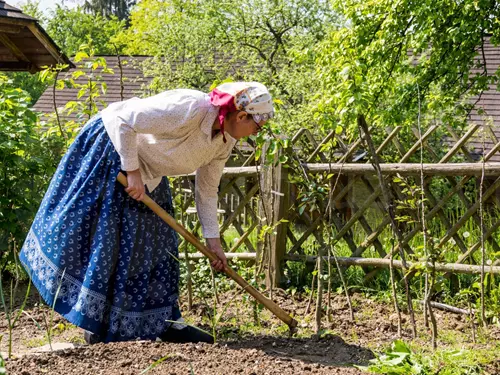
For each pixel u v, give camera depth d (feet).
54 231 12.42
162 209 12.58
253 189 21.13
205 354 11.37
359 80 14.82
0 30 26.13
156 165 12.43
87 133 12.65
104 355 10.96
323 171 20.06
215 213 13.74
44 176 23.35
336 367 11.20
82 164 12.53
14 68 30.76
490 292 16.93
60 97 74.28
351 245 20.62
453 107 39.22
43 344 14.12
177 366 10.58
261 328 15.31
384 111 37.65
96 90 19.84
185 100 11.93
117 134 11.88
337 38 35.14
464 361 12.00
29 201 22.53
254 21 67.77
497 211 20.57
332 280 20.24
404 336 15.17
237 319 16.29
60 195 12.66
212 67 67.10
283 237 20.61
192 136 12.24
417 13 33.17
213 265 13.52
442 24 35.24
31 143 22.43
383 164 19.56
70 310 12.34
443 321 16.84
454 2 33.81
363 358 12.68
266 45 68.95
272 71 63.62
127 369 10.32
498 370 12.10
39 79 20.29
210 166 13.26
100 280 12.23
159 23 69.26
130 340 12.59
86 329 12.20
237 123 12.19
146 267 12.75
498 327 15.80
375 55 35.06
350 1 36.73
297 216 20.80
